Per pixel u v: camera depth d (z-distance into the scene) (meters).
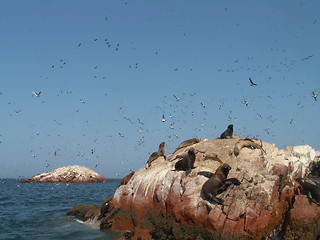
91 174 75.06
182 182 13.18
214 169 13.89
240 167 13.25
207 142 16.23
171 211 13.00
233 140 15.80
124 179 19.31
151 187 14.60
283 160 14.46
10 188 50.75
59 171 73.00
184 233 12.16
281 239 11.77
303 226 11.64
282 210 12.56
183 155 15.16
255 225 11.38
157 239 12.69
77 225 17.09
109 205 17.20
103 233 14.83
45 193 39.22
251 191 12.02
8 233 15.01
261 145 15.39
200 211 11.88
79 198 32.72
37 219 18.92
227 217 11.41
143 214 14.48
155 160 17.45
